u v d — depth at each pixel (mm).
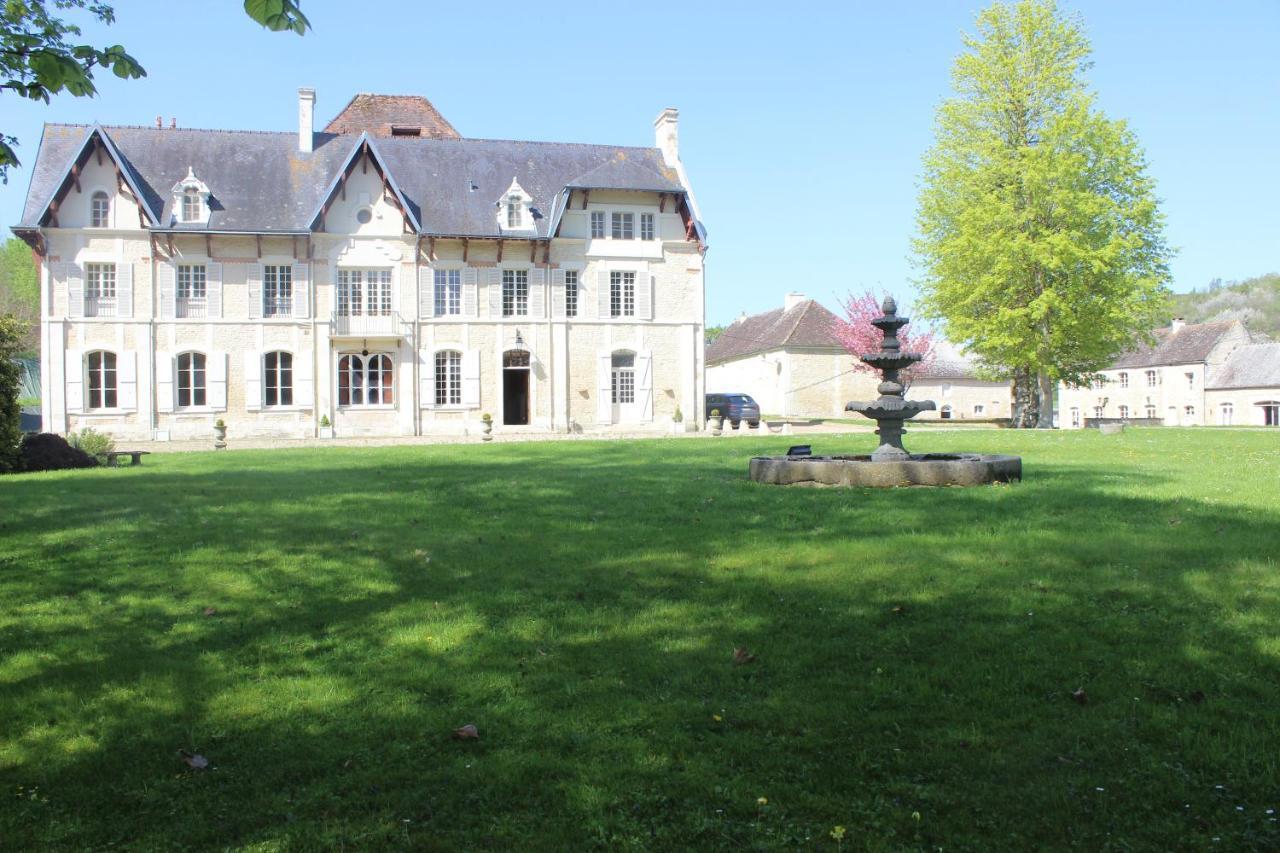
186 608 6730
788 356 58312
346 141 38438
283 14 4738
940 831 3604
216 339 35156
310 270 35750
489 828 3680
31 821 3797
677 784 3986
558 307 37719
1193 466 15836
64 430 34000
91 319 34188
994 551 7930
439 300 36906
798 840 3557
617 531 9320
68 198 34094
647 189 37719
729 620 6207
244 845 3596
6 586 7336
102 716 4812
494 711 4773
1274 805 3727
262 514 10766
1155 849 3461
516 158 39406
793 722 4562
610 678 5199
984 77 37188
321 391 36000
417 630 6105
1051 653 5430
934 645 5656
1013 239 35375
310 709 4852
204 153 36656
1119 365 78688
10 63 5727
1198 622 5855
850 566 7531
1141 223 35781
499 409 37344
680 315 38844
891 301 14172
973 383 66875
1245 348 70688
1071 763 4113
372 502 11781
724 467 16422
